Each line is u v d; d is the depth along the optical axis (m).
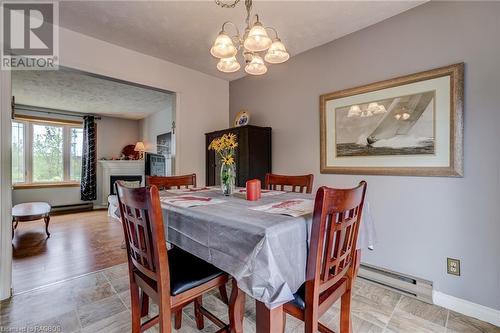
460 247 1.71
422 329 1.52
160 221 0.97
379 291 1.98
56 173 5.46
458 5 1.70
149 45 2.52
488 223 1.60
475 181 1.64
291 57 2.76
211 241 1.06
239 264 0.94
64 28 2.19
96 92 4.11
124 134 6.33
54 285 2.06
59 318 1.62
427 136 1.82
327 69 2.44
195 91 3.20
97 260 2.61
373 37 2.12
